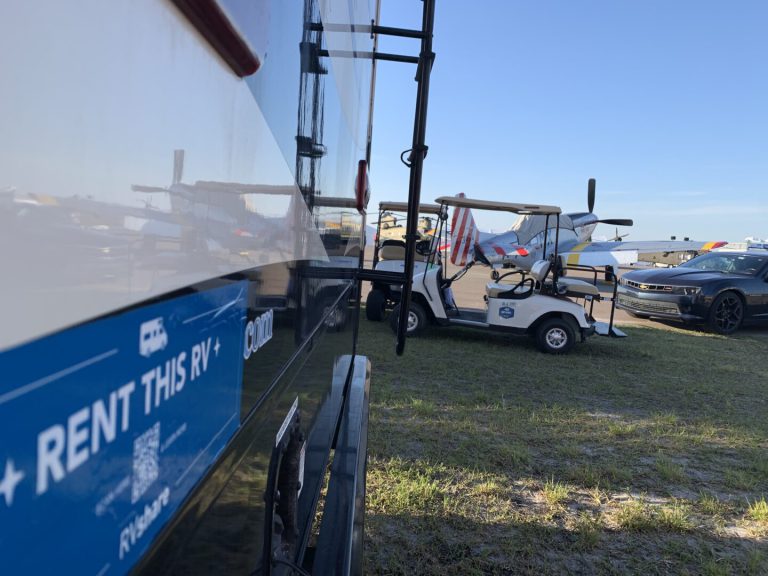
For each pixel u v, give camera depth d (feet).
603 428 13.47
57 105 1.17
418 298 24.36
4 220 1.04
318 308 4.79
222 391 2.39
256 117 2.61
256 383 2.93
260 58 2.46
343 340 7.22
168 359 1.81
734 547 8.51
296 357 3.88
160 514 1.83
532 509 9.27
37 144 1.12
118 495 1.55
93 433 1.39
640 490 10.21
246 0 2.20
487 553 8.02
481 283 52.60
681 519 9.02
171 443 1.88
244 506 2.83
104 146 1.36
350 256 7.65
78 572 1.36
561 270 24.08
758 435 13.48
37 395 1.16
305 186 3.88
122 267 1.48
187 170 1.86
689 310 29.37
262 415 3.08
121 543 1.58
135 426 1.62
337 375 6.65
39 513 1.19
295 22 3.35
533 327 22.82
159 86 1.63
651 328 30.81
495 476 10.36
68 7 1.18
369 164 9.96
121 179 1.45
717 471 11.23
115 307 1.46
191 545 2.13
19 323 1.10
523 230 44.75
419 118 10.01
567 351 22.41
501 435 12.49
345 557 4.70
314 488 5.03
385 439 11.82
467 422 13.12
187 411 2.00
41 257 1.15
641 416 14.71
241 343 2.62
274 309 3.19
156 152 1.63
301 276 3.90
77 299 1.29
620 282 33.94
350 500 5.55
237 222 2.43
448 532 8.48
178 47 1.74
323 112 4.48
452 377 17.89
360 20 7.09
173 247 1.79
